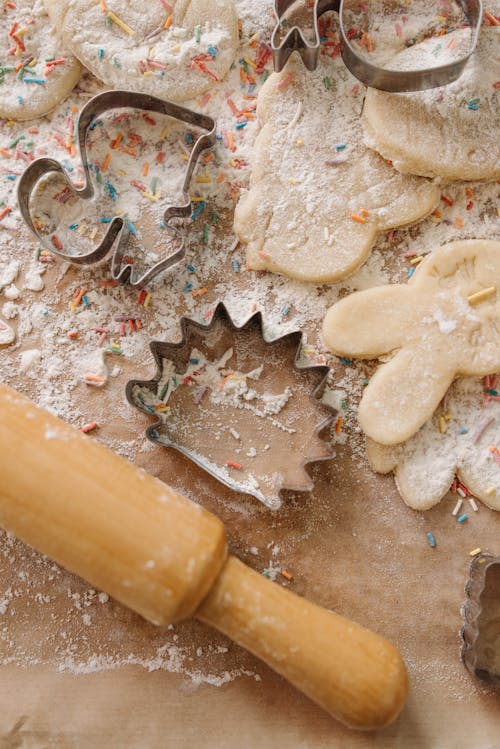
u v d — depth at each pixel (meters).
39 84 0.39
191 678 0.38
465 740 0.38
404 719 0.38
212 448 0.39
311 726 0.38
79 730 0.38
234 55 0.40
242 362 0.39
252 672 0.38
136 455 0.39
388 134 0.38
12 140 0.40
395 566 0.38
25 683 0.38
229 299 0.40
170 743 0.38
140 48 0.39
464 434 0.38
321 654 0.34
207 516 0.35
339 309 0.38
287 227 0.39
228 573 0.35
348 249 0.38
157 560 0.34
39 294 0.40
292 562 0.39
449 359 0.38
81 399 0.39
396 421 0.38
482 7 0.37
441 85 0.38
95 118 0.39
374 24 0.39
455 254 0.38
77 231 0.40
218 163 0.40
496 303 0.38
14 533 0.35
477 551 0.38
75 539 0.34
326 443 0.39
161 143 0.40
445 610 0.38
